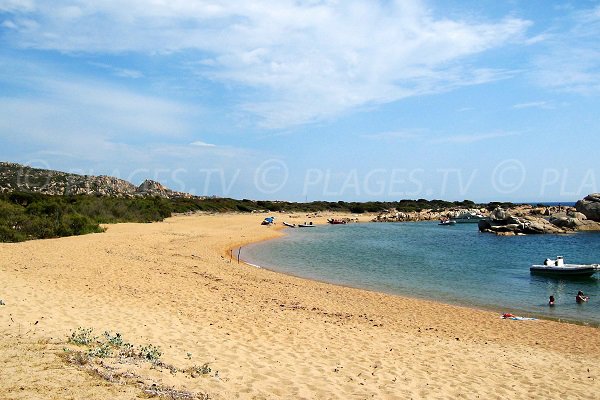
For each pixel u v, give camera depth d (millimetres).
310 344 11523
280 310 15836
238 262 31078
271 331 12516
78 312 11805
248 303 16484
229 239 48031
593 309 20719
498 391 9133
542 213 81125
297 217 104375
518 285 26984
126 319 11773
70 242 31500
